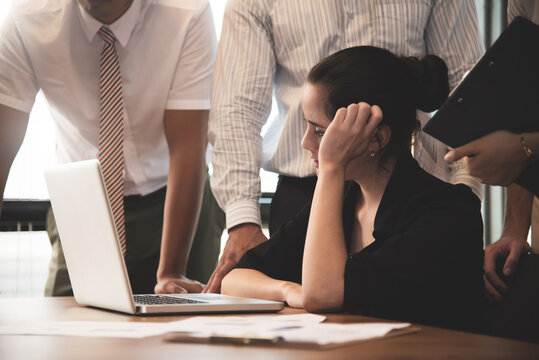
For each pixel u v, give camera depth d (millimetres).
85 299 1251
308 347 740
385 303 1099
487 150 1188
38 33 1932
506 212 1738
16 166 2684
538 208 1756
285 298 1234
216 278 1626
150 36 1953
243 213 1679
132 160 2068
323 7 1698
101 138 1947
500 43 1005
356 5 1692
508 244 1370
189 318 1014
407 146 1300
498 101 1093
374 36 1688
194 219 2006
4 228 2619
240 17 1787
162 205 2141
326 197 1170
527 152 1163
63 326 930
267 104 1784
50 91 2020
